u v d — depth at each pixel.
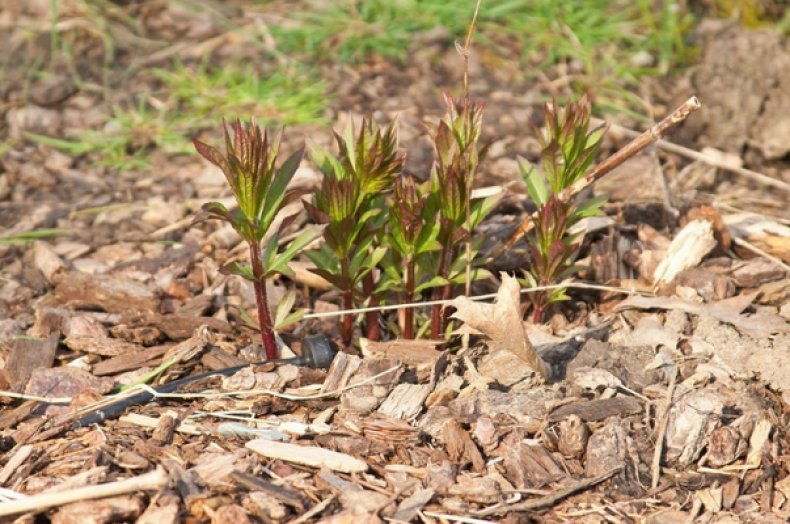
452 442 1.49
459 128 1.56
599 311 1.64
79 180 1.88
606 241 1.69
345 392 1.53
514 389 1.54
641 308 1.62
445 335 1.60
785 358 1.54
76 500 1.42
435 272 1.59
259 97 1.97
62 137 1.95
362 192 1.55
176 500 1.43
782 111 1.91
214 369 1.57
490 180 1.84
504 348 1.56
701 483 1.47
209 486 1.44
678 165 1.89
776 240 1.71
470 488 1.46
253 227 1.51
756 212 1.80
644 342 1.58
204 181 1.87
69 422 1.51
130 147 1.94
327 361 1.57
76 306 1.67
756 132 1.92
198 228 1.79
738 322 1.59
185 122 1.96
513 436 1.50
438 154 1.55
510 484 1.46
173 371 1.57
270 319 1.56
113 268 1.73
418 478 1.47
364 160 1.53
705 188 1.85
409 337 1.60
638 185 1.83
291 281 1.70
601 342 1.57
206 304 1.66
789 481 1.47
